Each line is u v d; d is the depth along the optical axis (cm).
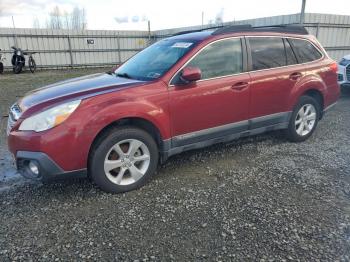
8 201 331
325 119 649
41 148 302
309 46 498
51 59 2036
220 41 402
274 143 499
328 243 259
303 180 371
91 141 319
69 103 314
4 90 1095
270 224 286
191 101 374
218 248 255
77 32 2075
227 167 411
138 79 379
